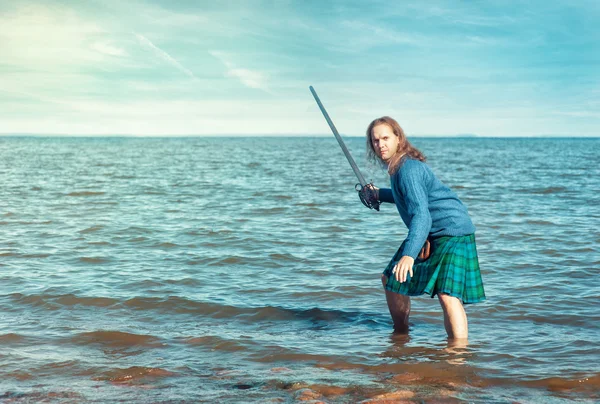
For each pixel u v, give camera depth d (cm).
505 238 850
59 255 725
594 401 293
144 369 340
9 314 468
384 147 391
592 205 1298
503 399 294
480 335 416
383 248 791
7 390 305
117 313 477
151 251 759
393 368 345
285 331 432
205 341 402
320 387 310
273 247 793
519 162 3997
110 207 1259
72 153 6006
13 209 1205
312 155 5775
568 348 383
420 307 498
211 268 661
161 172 2656
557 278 600
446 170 2911
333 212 1183
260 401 290
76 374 332
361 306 510
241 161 4106
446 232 386
